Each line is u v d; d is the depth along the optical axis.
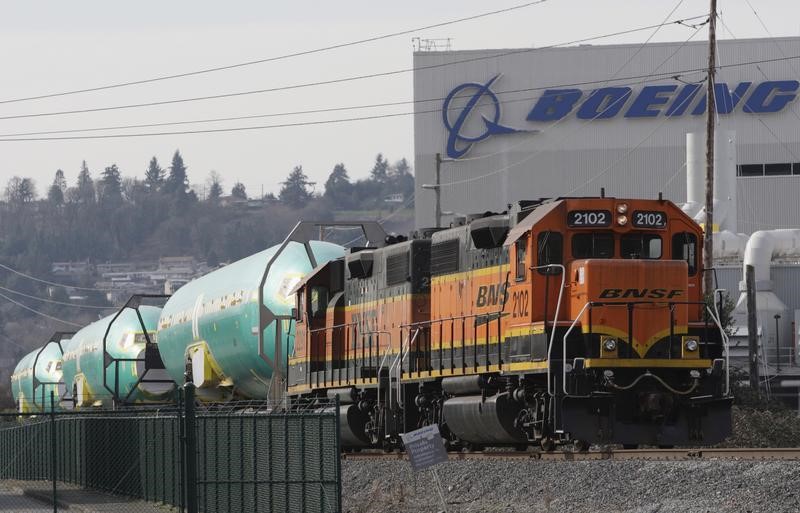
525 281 55.72
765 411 84.31
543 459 53.53
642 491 45.12
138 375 120.12
